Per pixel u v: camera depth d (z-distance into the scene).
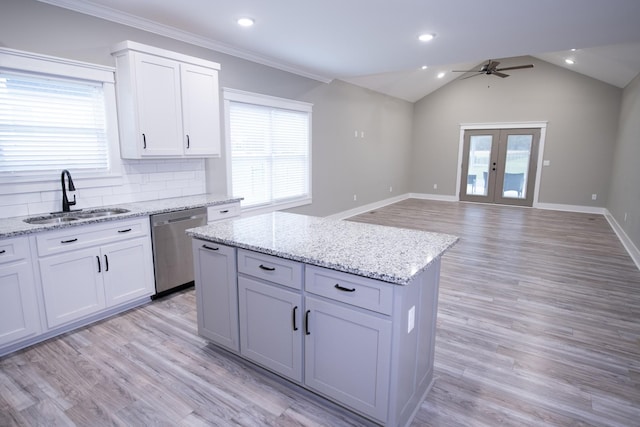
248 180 4.89
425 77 8.21
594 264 4.42
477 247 5.18
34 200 2.87
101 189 3.28
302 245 2.00
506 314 3.08
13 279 2.35
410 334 1.71
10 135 2.72
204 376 2.21
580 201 8.20
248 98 4.65
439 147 9.73
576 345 2.59
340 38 3.97
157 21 3.46
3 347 2.38
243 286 2.15
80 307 2.72
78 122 3.08
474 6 3.07
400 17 3.33
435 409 1.95
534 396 2.05
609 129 7.73
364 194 7.87
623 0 2.92
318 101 6.04
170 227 3.28
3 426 1.79
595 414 1.90
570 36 3.90
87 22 3.06
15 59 2.66
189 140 3.61
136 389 2.08
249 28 3.64
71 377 2.18
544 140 8.40
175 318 2.96
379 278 1.55
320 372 1.89
